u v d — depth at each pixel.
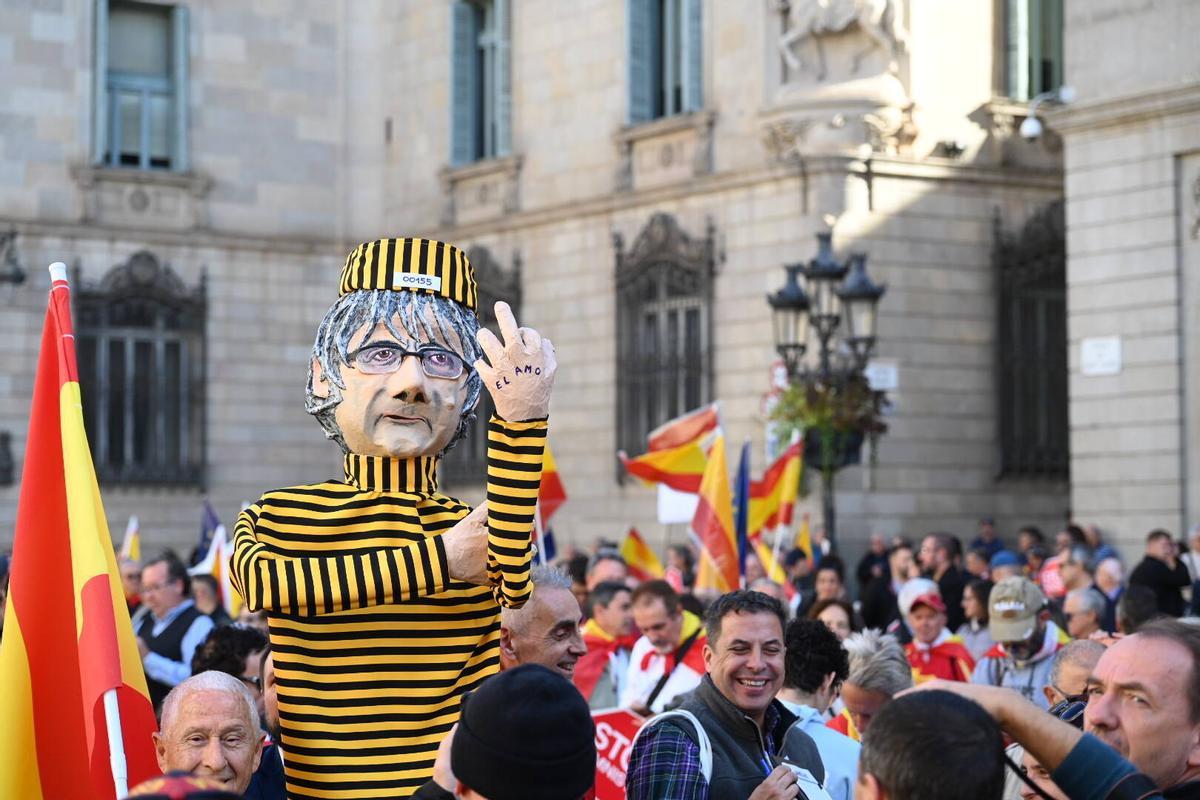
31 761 6.66
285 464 39.53
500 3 36.78
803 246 29.83
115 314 37.75
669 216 32.41
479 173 37.22
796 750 7.88
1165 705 5.20
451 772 4.90
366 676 6.04
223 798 3.87
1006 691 4.64
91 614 6.40
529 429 5.89
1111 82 24.88
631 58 33.81
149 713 6.59
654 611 11.65
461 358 6.37
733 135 31.47
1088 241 25.16
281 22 39.94
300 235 39.94
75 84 37.78
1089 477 25.03
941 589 19.48
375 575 5.94
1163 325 24.22
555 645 7.47
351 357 6.27
